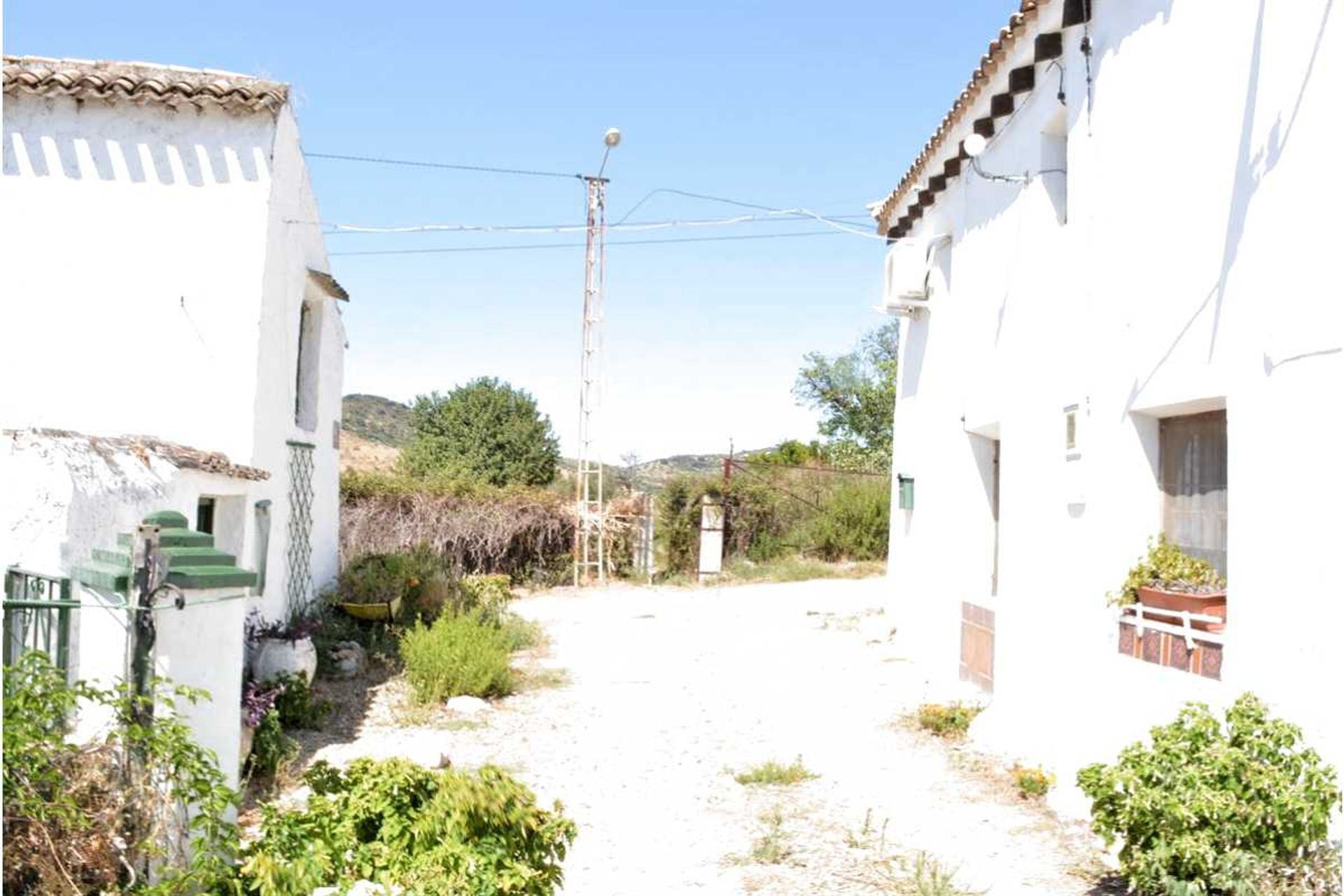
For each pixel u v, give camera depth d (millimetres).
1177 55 6352
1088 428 7262
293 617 11375
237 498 9188
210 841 4422
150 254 9516
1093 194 7406
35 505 5855
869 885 5754
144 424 9422
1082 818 6648
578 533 22891
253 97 9484
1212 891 4711
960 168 10930
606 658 13086
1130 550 6781
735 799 7395
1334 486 4891
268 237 9727
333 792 4625
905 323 13438
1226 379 5742
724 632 15203
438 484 22844
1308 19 5176
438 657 10453
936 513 11484
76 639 5496
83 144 9484
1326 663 4879
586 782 7852
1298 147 5203
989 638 9680
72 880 4176
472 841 4285
